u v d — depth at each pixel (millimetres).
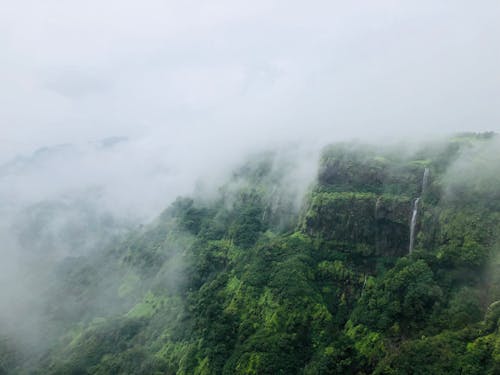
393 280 101688
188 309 152625
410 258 105875
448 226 109125
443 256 101375
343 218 139875
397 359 83000
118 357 138125
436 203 118688
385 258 129500
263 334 111562
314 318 111688
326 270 131125
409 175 134375
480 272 94938
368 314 101562
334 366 93750
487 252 95875
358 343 97000
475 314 85938
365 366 91688
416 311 93125
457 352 75938
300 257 134500
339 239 139625
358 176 149000
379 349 91562
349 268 130500
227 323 124250
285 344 104812
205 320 133375
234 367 105125
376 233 133875
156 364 130625
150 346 145250
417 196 128250
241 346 111312
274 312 117000
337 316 115625
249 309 125250
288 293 118812
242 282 137750
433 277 97625
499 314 78250
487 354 72125
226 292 143125
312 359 100812
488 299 88250
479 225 101438
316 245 142000
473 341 76875
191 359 121438
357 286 126125
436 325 88312
